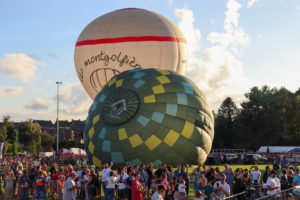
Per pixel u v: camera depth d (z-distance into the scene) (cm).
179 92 3053
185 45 4778
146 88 3025
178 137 2897
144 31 4488
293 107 10156
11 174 1998
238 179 1541
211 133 3167
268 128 10112
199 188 1454
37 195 1728
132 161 2848
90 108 3269
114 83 3203
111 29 4522
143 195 1556
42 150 11712
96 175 1791
